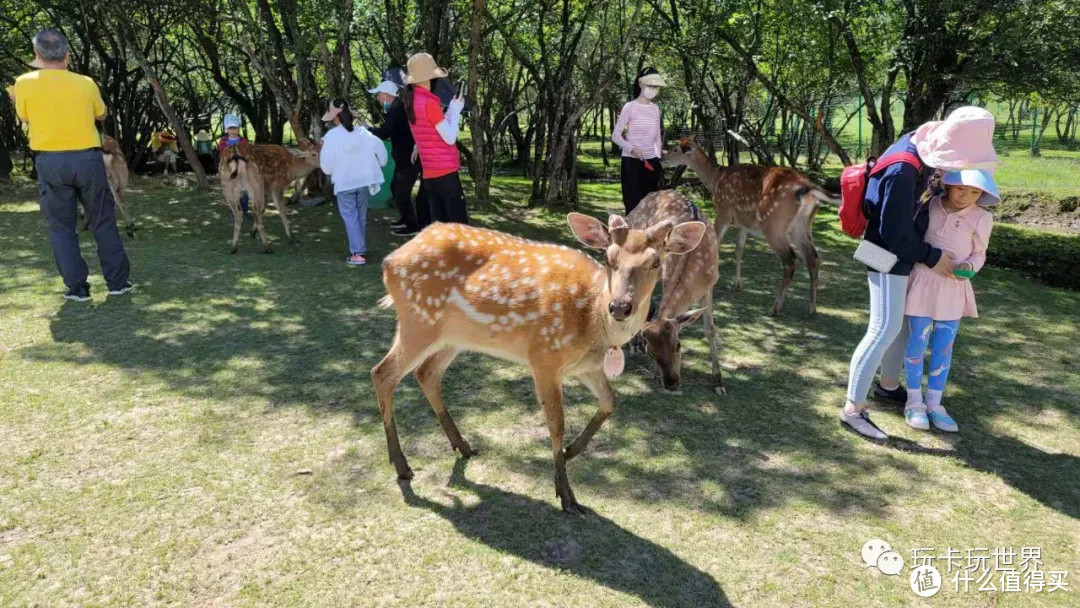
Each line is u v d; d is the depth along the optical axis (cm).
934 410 456
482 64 1396
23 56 1405
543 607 291
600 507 360
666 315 474
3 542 317
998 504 372
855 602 300
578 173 1831
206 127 1927
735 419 459
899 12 968
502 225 1034
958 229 423
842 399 492
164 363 507
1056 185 1634
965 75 943
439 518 346
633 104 844
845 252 940
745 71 1260
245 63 1639
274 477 375
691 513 357
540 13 1216
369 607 288
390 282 374
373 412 448
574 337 348
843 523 353
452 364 527
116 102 1501
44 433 407
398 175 903
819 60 1184
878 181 414
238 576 303
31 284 669
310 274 736
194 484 365
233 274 726
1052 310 700
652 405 475
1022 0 861
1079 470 406
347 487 370
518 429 437
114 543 319
